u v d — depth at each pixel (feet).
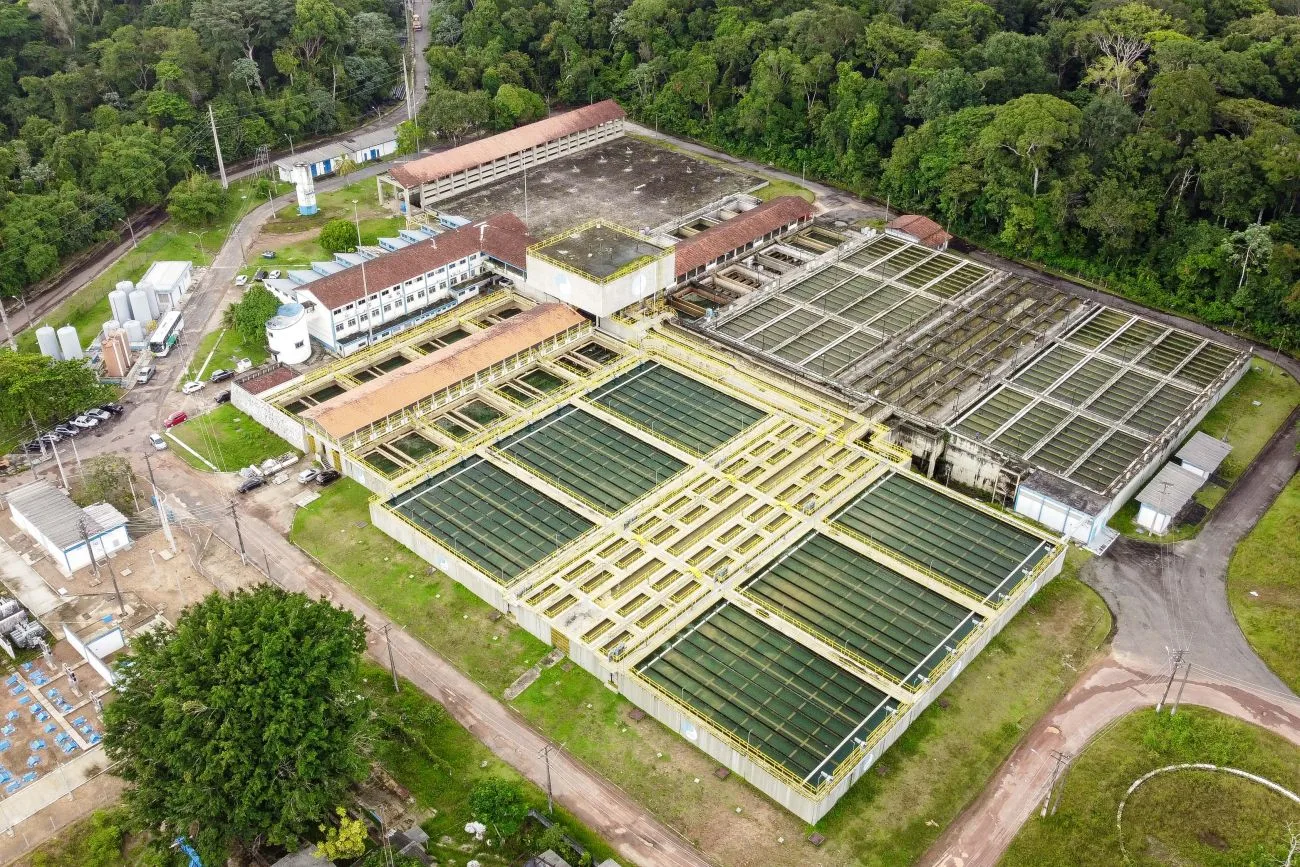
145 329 570.87
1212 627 399.24
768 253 652.89
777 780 323.57
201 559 426.10
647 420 489.26
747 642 375.45
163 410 517.96
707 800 331.77
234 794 292.81
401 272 578.25
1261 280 567.59
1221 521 451.94
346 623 335.47
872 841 319.68
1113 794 335.47
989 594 396.37
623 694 365.61
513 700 366.02
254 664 303.07
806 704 351.46
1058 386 516.73
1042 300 588.50
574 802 331.36
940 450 477.36
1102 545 437.17
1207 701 368.27
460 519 430.61
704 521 424.87
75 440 496.64
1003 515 435.12
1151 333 562.25
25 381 481.05
